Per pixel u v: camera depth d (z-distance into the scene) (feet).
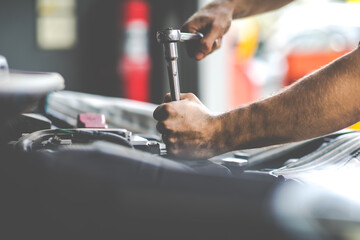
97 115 2.82
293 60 13.93
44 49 15.10
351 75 2.58
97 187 1.49
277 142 2.73
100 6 14.79
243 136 2.70
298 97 2.66
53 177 1.53
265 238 1.29
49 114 3.44
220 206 1.40
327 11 14.30
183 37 3.07
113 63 15.06
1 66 1.81
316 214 1.32
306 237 1.22
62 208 1.47
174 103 2.67
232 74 14.67
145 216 1.41
